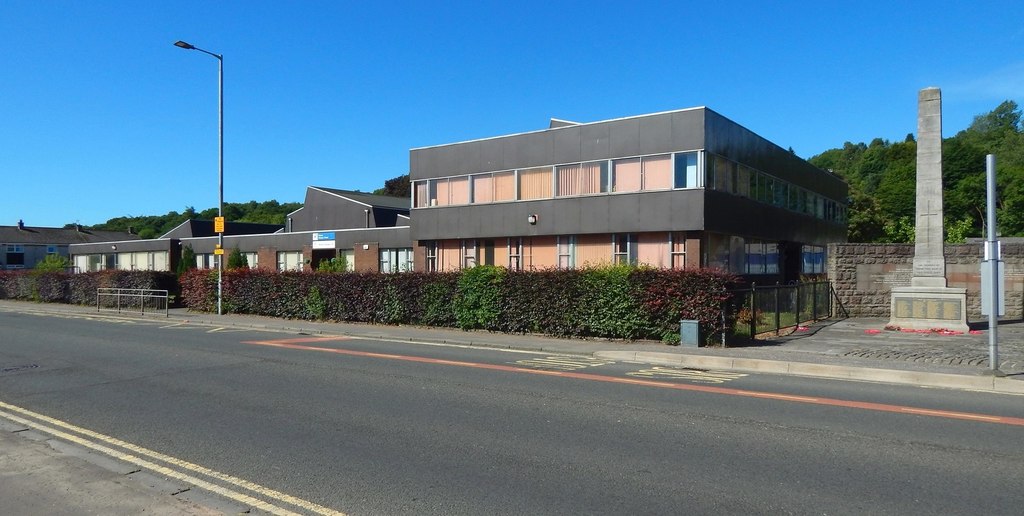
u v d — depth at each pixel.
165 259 52.25
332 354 14.46
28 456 6.51
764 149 30.42
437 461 6.36
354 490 5.56
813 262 38.41
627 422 7.88
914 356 12.83
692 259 24.73
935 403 8.98
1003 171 67.81
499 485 5.67
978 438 7.09
